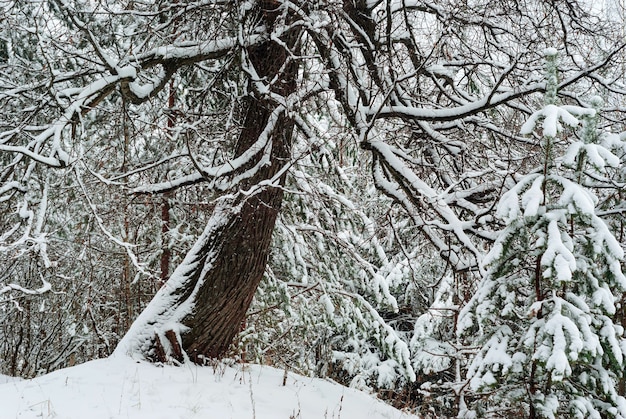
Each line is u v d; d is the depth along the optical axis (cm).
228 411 434
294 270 739
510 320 429
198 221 832
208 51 545
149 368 512
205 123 681
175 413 412
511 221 392
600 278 384
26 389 455
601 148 388
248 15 583
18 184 456
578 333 354
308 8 550
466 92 678
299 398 525
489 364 398
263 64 578
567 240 375
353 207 711
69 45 570
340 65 573
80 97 464
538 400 398
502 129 689
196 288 553
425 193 559
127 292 924
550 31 597
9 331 1092
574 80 500
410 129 717
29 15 557
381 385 1185
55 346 1123
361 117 557
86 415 396
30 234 425
